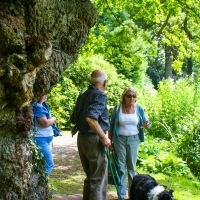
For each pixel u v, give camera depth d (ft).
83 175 25.48
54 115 42.37
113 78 51.78
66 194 20.45
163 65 113.60
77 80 50.34
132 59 43.70
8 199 12.12
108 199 20.63
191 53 44.19
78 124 16.38
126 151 20.22
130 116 19.95
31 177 13.11
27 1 11.80
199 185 27.55
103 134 15.31
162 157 30.25
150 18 38.01
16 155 12.24
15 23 11.30
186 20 39.09
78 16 14.03
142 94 46.42
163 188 17.34
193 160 32.58
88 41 36.99
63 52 14.03
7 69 10.96
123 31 37.81
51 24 12.88
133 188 18.30
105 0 36.50
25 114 12.49
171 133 38.86
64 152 32.89
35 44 11.48
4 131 11.95
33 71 11.61
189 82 49.73
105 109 16.16
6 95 11.32
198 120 34.35
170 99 42.80
